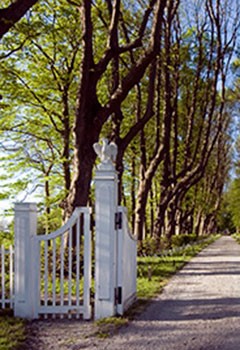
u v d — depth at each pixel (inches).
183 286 492.1
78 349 243.8
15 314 312.8
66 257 439.8
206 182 2081.7
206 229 2659.9
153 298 405.4
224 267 742.5
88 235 319.9
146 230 1440.7
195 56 1143.6
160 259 840.3
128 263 350.6
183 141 1339.8
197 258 984.3
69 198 509.0
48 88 765.3
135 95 949.2
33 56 735.7
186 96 1251.2
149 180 935.0
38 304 317.4
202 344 252.7
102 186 316.5
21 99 730.8
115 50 518.0
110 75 773.9
